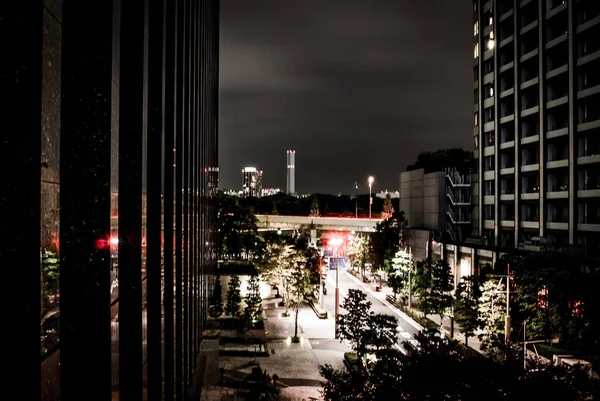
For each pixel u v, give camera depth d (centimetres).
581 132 4872
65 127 652
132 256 1022
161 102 1355
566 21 5281
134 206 1045
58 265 621
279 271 4791
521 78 5972
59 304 624
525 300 3591
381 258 6850
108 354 834
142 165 1121
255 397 2516
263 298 5828
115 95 902
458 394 1473
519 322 3612
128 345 991
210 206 3897
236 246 7975
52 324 601
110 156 859
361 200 16062
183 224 1911
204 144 3103
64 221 643
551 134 5344
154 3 1297
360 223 9531
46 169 588
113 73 887
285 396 2870
